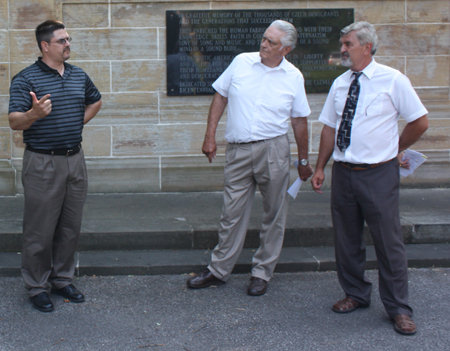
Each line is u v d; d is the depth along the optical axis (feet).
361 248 10.44
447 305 10.67
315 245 13.70
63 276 10.91
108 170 17.57
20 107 9.62
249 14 17.34
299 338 9.29
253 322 9.93
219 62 17.48
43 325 9.71
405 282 9.78
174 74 17.40
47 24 9.82
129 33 17.22
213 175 17.85
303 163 11.46
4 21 16.84
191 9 17.24
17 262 12.31
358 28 9.40
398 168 9.87
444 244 13.88
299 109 11.26
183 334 9.43
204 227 13.58
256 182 11.44
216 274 11.57
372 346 8.98
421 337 9.30
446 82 18.04
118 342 9.11
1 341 9.07
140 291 11.36
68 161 10.23
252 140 10.96
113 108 17.43
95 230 13.23
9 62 16.94
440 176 18.31
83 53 17.22
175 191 17.83
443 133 18.17
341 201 10.16
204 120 17.69
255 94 10.91
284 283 11.93
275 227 11.32
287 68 11.02
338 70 17.75
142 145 17.61
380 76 9.53
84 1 16.97
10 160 17.16
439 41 17.87
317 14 17.48
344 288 10.59
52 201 10.16
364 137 9.61
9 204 16.01
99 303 10.72
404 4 17.63
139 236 13.23
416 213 14.93
